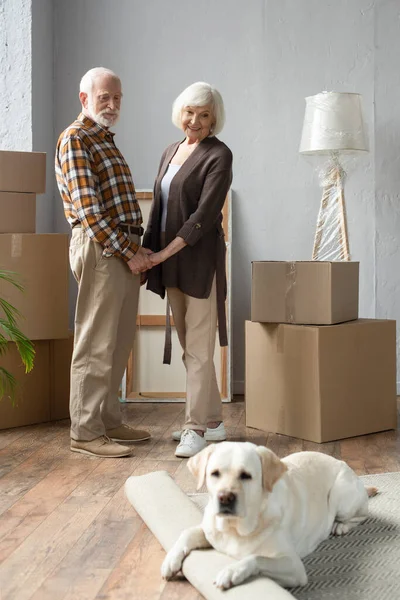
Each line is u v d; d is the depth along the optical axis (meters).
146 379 4.64
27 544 2.25
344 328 3.60
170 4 4.73
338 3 4.66
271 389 3.75
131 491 2.57
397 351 4.68
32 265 3.75
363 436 3.70
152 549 2.22
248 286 4.78
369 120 4.67
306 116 4.33
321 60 4.68
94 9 4.75
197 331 3.53
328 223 4.57
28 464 3.16
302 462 2.25
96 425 3.34
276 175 4.73
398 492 2.71
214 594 1.80
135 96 4.76
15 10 4.36
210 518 1.98
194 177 3.47
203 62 4.73
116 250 3.26
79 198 3.23
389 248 4.69
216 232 3.55
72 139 3.26
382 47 4.65
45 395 3.95
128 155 4.79
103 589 1.95
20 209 3.76
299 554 2.10
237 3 4.71
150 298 4.65
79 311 3.34
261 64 4.71
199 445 3.35
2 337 3.34
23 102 4.39
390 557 2.15
